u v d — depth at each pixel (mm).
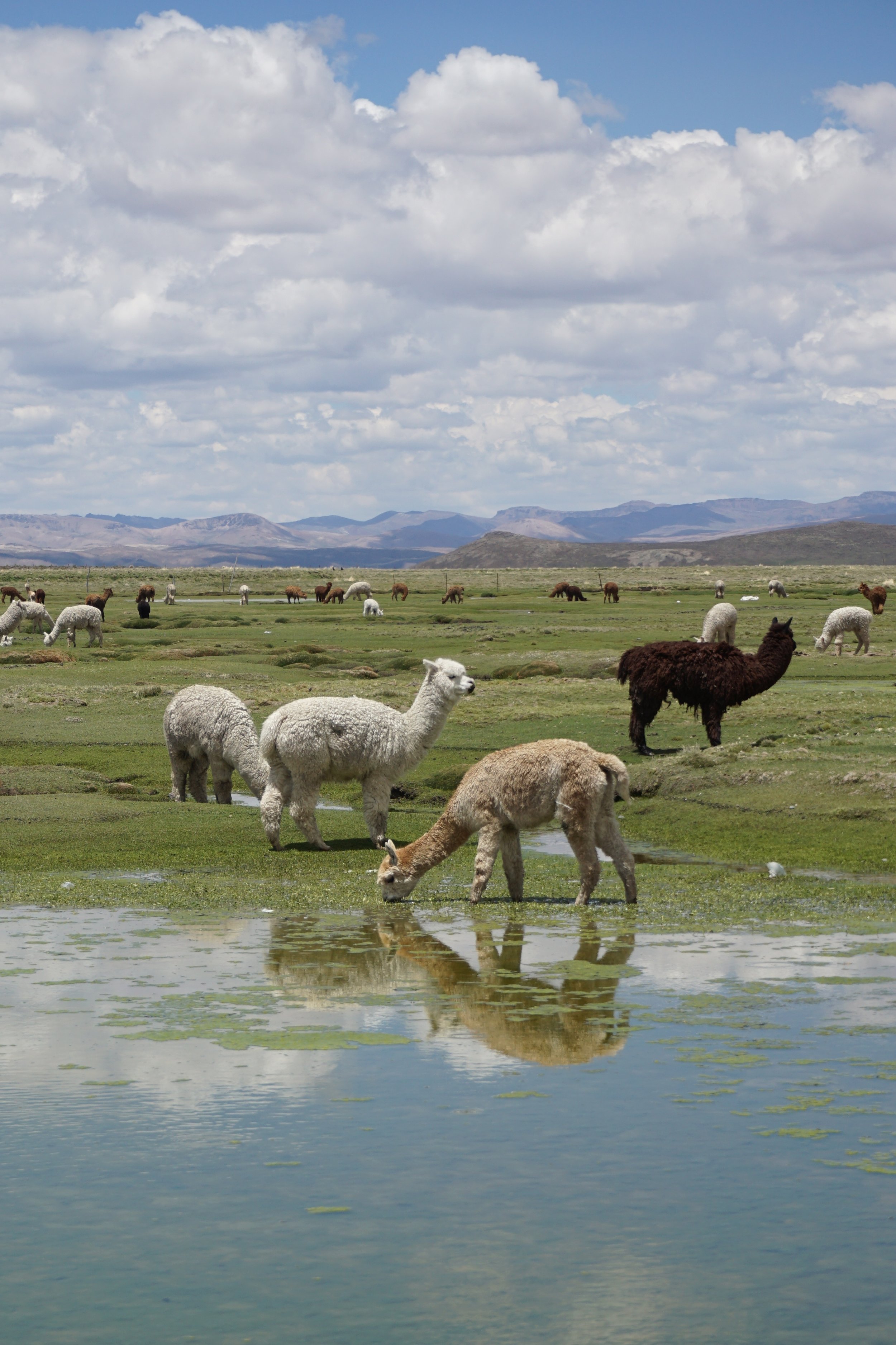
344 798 23672
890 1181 6020
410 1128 6805
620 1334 4656
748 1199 5828
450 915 13500
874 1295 4945
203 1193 5961
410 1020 9117
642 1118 6910
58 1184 6090
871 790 19453
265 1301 4941
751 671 24641
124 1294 4969
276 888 15422
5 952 11586
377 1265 5230
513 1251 5340
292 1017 9188
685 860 17484
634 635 56375
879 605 65562
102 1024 9000
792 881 15359
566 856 18172
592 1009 9359
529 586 129000
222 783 22172
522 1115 7000
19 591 105125
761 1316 4773
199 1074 7816
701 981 10234
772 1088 7422
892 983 10117
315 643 54250
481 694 34250
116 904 14289
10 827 19484
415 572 196625
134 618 70688
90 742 28141
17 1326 4758
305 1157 6402
